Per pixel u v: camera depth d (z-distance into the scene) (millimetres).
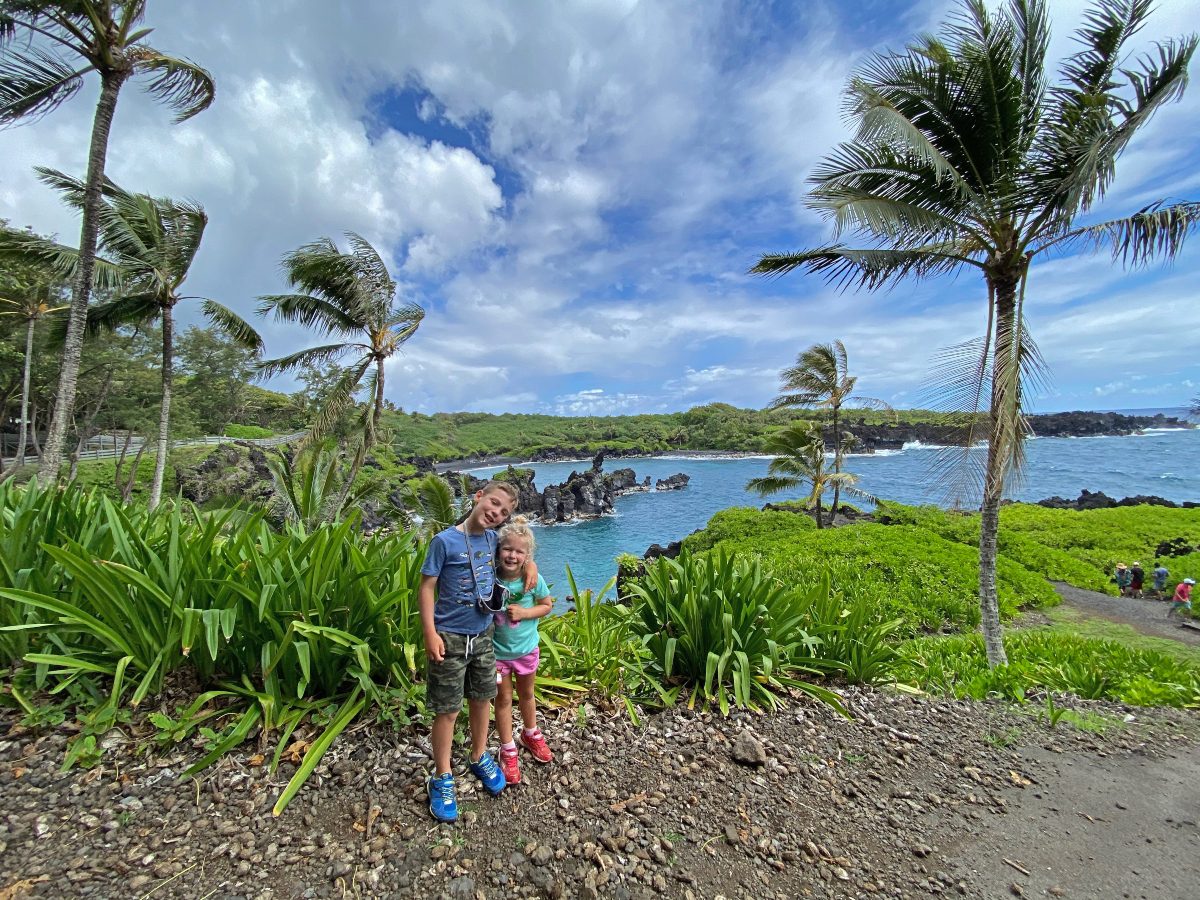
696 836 2418
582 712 3365
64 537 2959
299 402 54719
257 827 2146
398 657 3064
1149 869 2570
